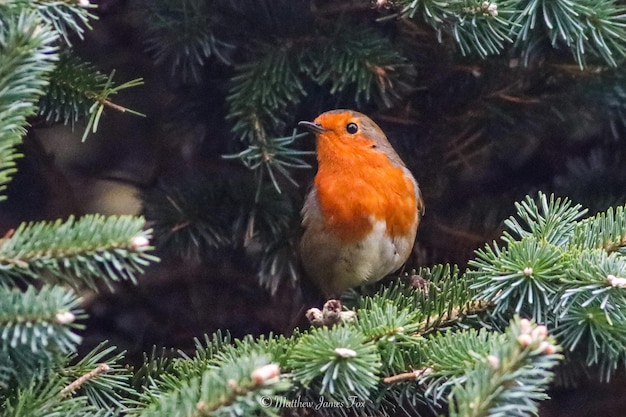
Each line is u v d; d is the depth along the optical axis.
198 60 7.21
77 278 4.81
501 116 7.89
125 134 8.52
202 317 8.20
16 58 4.36
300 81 7.38
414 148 8.31
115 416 5.01
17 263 4.10
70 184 8.71
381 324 5.26
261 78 7.08
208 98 7.91
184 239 7.66
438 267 6.54
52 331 4.05
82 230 4.17
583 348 6.67
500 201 8.31
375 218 7.25
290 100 7.33
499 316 5.75
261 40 7.35
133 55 7.92
